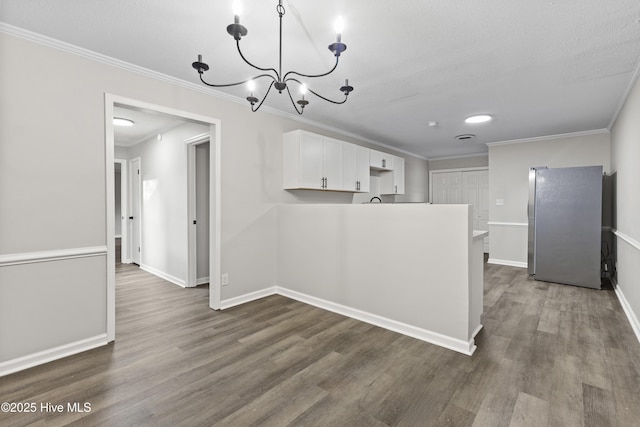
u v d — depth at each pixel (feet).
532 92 10.05
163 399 5.72
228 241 10.66
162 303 11.14
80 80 7.48
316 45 7.16
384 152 18.61
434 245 7.99
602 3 5.61
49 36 6.89
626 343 7.86
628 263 10.12
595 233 12.89
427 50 7.39
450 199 23.12
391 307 8.86
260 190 11.60
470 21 6.21
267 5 5.69
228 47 7.34
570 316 9.76
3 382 6.21
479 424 5.08
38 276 6.97
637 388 5.98
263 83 9.48
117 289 13.02
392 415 5.32
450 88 9.78
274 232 12.18
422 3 5.65
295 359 7.16
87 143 7.61
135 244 18.15
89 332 7.68
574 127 14.39
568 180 13.43
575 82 9.23
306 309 10.48
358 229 9.61
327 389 6.04
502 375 6.48
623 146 11.06
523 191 17.07
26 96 6.77
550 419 5.17
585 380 6.27
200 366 6.85
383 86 9.62
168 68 8.48
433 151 20.97
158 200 15.51
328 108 11.83
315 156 12.51
